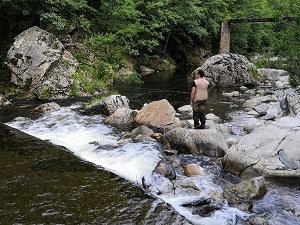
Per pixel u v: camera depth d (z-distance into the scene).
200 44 34.53
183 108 12.28
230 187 5.75
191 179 6.18
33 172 6.12
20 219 4.46
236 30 37.59
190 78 21.84
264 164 6.23
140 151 7.58
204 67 20.45
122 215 4.69
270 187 5.90
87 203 5.01
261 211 5.06
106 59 18.89
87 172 6.23
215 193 5.57
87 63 17.34
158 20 24.66
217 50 37.72
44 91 13.38
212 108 12.95
